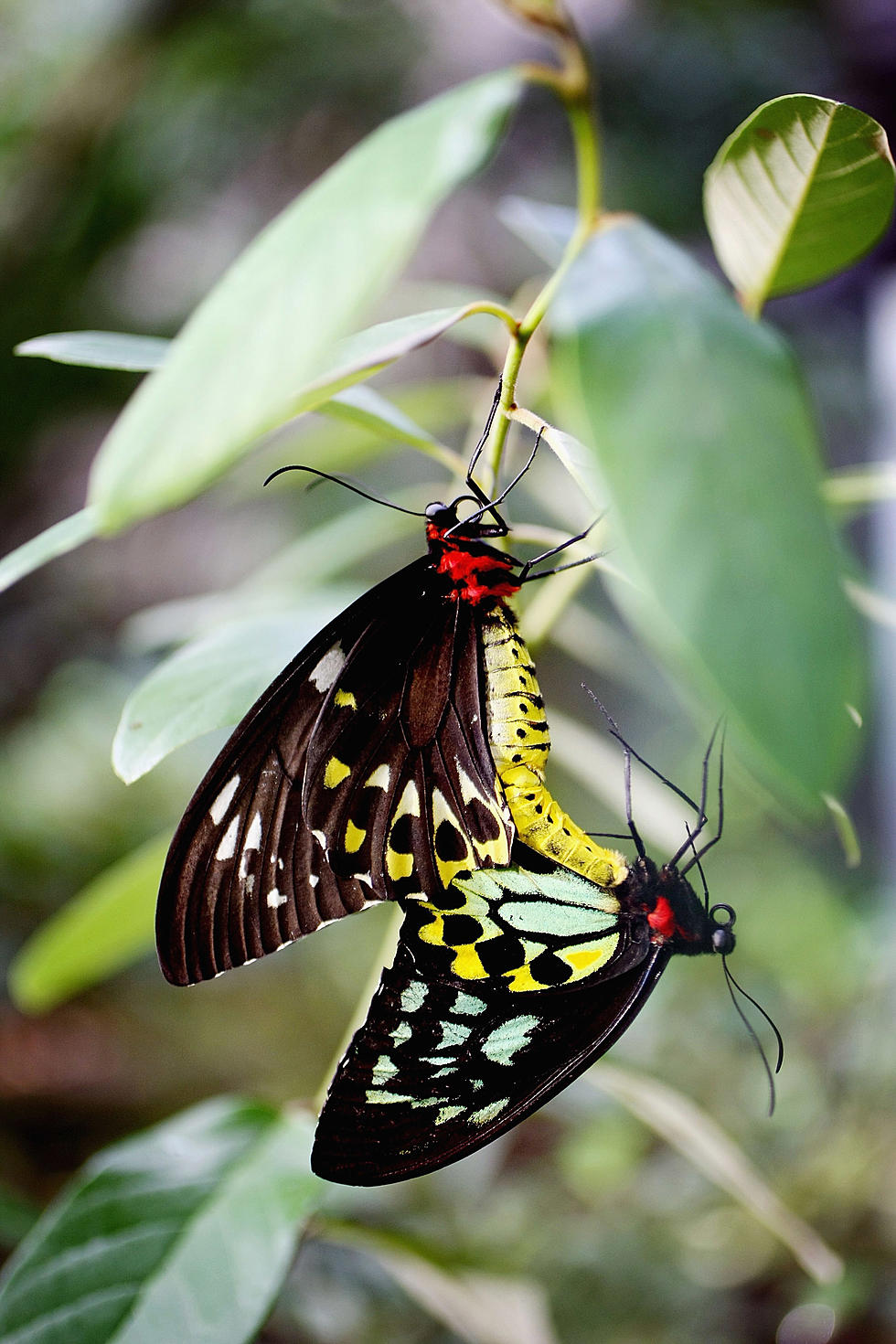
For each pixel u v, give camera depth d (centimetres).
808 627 84
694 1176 137
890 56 185
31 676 312
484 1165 136
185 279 266
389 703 101
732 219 99
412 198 92
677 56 258
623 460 92
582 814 237
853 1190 127
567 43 97
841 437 234
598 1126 140
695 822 106
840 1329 120
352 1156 101
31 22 223
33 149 225
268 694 100
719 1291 127
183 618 110
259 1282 100
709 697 81
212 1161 102
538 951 102
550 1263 126
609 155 264
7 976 228
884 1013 139
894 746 165
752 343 94
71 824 243
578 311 94
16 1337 100
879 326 181
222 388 89
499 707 102
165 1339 100
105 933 108
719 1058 146
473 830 102
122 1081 214
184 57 231
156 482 85
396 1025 102
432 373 255
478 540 102
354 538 109
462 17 259
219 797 100
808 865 208
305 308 92
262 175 265
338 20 246
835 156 96
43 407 246
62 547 98
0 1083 207
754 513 91
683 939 103
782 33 253
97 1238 101
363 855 101
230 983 248
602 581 195
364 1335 117
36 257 230
